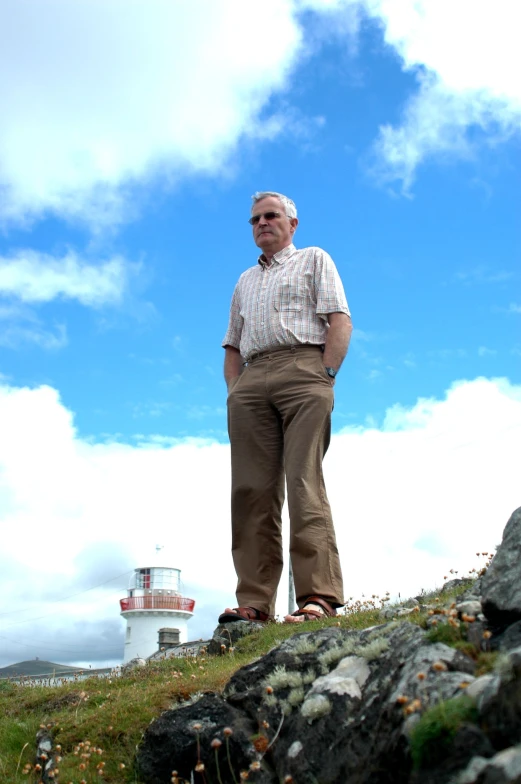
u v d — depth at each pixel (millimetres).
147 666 6840
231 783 3703
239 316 7902
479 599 4008
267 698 3855
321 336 7305
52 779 4352
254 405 7332
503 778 2416
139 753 4129
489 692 2748
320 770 3322
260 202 7645
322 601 6695
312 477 6957
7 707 6070
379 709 3270
